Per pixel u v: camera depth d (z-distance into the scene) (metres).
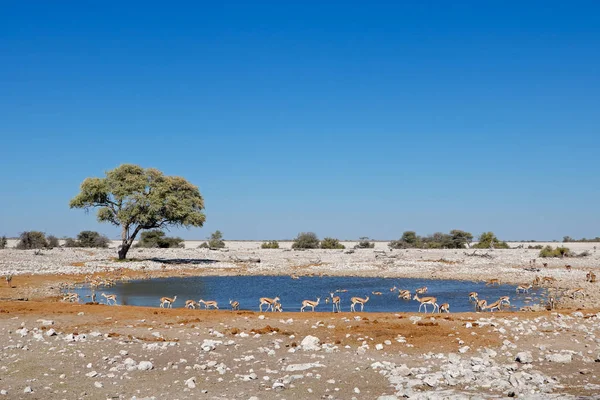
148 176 66.56
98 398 13.23
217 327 22.08
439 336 20.08
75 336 19.56
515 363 16.73
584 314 25.77
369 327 21.64
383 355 17.66
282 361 16.91
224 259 75.75
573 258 72.81
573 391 13.64
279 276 57.44
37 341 19.08
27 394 13.44
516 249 92.88
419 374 15.36
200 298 40.06
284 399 13.24
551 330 21.22
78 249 85.44
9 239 130.75
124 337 19.92
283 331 21.08
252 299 39.44
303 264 69.56
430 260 72.38
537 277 47.53
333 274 59.00
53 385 14.25
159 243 103.62
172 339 19.80
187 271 60.50
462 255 78.50
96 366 16.17
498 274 56.28
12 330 21.16
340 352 18.03
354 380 14.88
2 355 17.23
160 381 14.76
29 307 27.50
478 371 15.60
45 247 86.38
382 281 52.34
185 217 66.06
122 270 58.75
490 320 22.84
